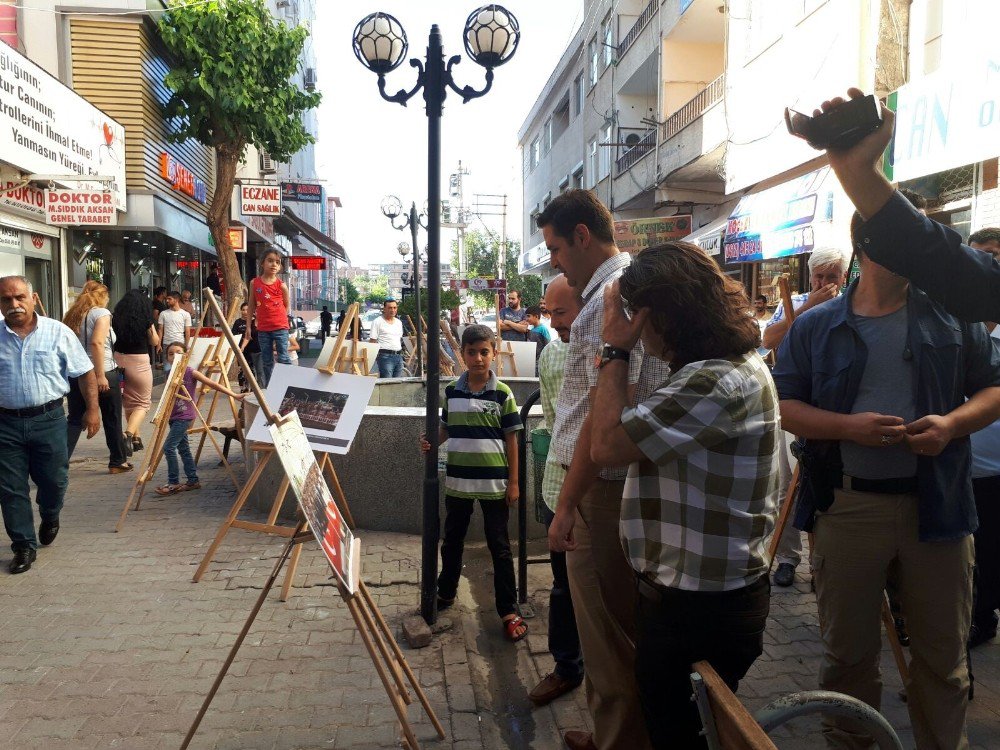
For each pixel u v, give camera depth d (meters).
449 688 3.39
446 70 4.08
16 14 13.95
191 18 15.16
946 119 7.63
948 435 2.16
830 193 9.77
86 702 3.25
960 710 2.34
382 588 4.48
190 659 3.64
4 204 10.70
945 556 2.28
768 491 1.88
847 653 2.39
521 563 4.28
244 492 4.62
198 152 19.44
